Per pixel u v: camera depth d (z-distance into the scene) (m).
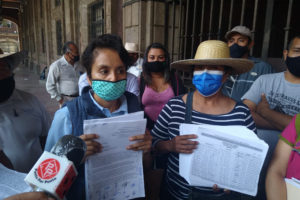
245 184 0.97
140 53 3.97
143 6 3.90
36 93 7.79
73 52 3.56
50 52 12.34
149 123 2.24
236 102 1.22
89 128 0.86
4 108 1.26
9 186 0.67
